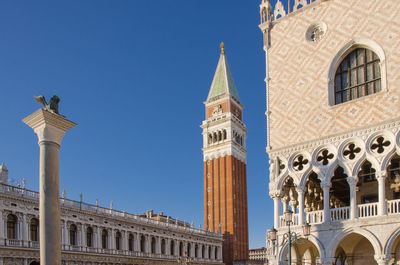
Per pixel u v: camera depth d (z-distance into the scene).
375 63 32.59
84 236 78.31
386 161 30.12
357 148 32.12
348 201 40.94
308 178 34.78
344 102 32.94
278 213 34.72
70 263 73.62
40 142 22.44
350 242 34.97
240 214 140.88
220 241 127.00
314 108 34.38
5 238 63.06
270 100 37.09
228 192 137.38
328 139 33.09
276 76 37.19
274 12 38.50
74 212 76.56
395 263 31.38
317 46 35.25
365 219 30.31
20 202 66.75
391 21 31.64
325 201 32.38
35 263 68.19
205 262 116.25
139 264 91.00
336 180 35.19
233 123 146.25
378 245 29.39
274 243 31.28
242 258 136.88
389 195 34.84
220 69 154.25
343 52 33.78
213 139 146.12
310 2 36.41
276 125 36.25
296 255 38.84
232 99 149.62
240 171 146.38
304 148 34.22
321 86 34.34
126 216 90.50
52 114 22.41
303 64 35.75
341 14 34.38
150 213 114.12
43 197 21.72
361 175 33.03
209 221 138.75
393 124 30.27
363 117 31.72
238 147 147.25
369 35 32.53
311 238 32.47
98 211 82.62
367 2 33.09
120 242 87.94
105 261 81.88
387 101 30.78
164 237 101.88
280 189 34.91
